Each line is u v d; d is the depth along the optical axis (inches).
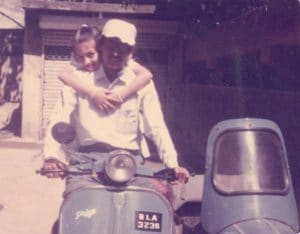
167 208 81.7
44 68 369.7
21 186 208.1
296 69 187.8
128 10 334.0
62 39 368.2
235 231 85.0
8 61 472.4
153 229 81.0
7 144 330.0
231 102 238.7
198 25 269.9
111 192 80.9
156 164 259.0
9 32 473.7
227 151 92.7
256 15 190.7
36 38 363.9
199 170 246.8
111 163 78.6
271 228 83.4
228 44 227.3
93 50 87.2
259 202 88.7
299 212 125.7
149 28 362.0
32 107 363.9
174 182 84.7
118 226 80.0
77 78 86.7
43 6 334.3
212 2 253.9
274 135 92.7
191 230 104.5
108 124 86.0
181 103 352.8
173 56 373.7
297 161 155.3
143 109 87.7
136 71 88.4
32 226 155.9
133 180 83.2
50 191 201.3
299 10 154.6
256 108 202.8
